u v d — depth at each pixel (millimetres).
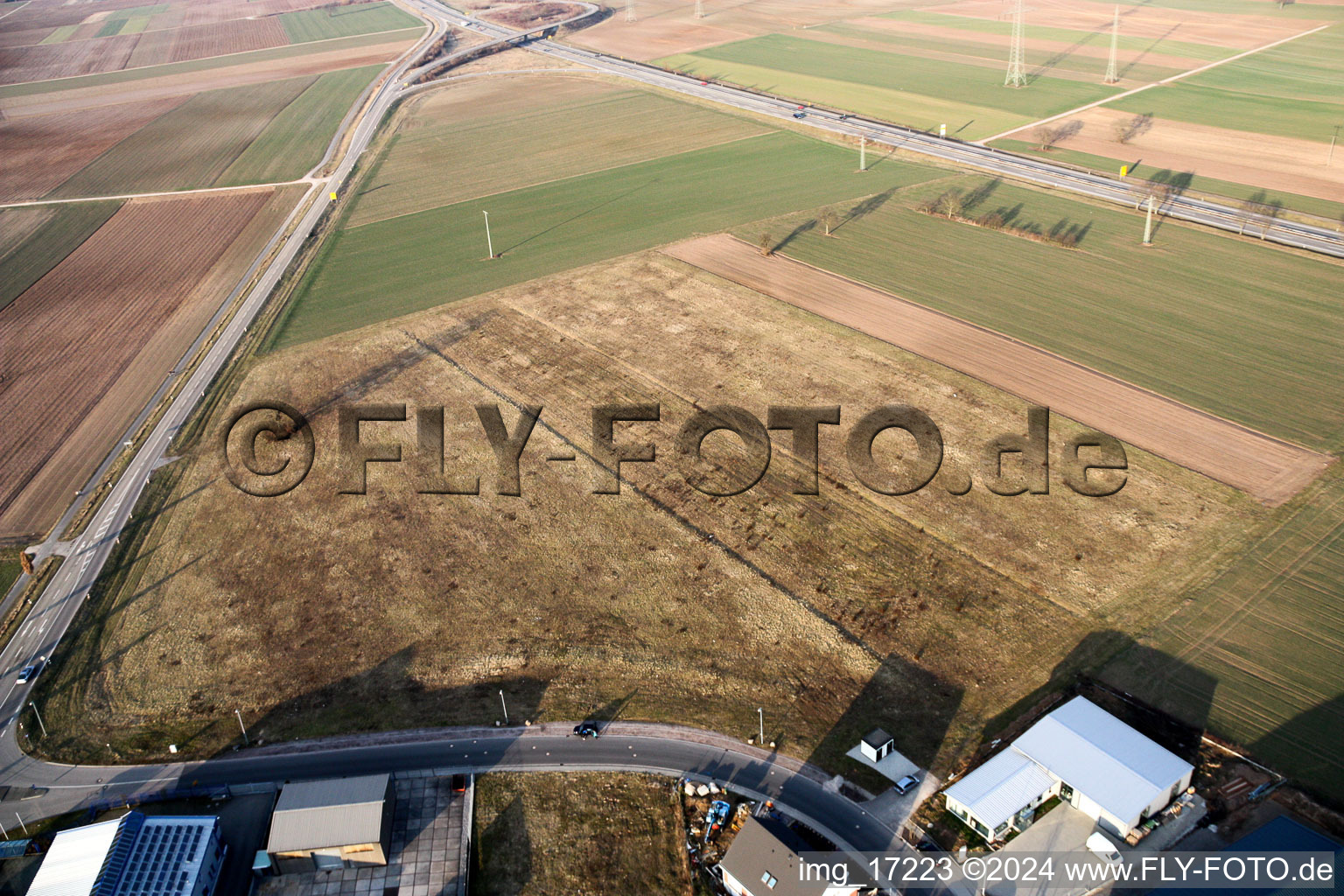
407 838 59562
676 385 105562
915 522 83125
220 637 76500
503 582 79938
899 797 59938
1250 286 118812
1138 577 75500
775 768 62562
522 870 57344
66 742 68125
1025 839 56781
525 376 109875
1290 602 72000
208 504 92812
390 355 116875
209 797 63062
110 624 78875
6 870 59344
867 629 72688
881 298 122062
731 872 54844
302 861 57812
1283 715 62969
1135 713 63844
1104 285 121625
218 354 121812
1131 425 93688
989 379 102688
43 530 92312
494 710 68250
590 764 63719
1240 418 93625
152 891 54844
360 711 68812
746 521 84875
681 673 70250
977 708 65562
